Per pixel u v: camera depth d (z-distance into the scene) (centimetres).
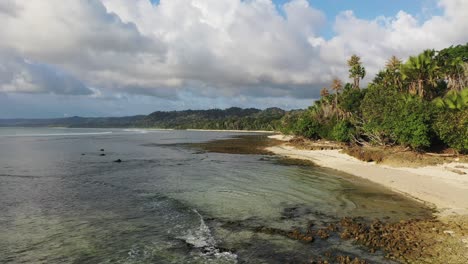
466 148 3497
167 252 1428
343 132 6003
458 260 1269
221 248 1463
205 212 2017
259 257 1366
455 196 2228
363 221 1805
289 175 3366
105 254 1412
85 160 4747
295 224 1775
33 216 1936
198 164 4309
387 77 6153
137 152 6109
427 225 1656
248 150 6494
